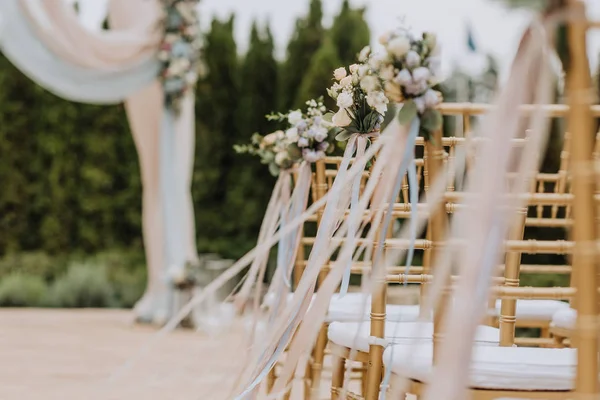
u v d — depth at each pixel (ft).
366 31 29.73
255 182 30.71
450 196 5.49
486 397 5.56
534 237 24.14
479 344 7.11
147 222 20.72
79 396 12.30
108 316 23.38
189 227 20.61
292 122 9.31
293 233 9.16
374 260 5.97
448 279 5.12
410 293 12.83
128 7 19.93
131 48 19.12
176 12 19.47
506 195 4.27
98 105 31.30
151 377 13.71
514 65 4.27
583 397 4.00
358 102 7.16
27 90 31.22
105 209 31.42
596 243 3.93
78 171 31.32
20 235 31.35
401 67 5.34
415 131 5.30
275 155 9.89
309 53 30.04
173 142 19.93
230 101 30.78
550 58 4.15
